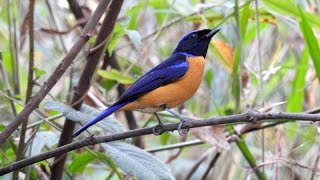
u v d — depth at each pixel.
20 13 11.97
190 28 12.67
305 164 10.08
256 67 11.27
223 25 11.94
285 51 11.77
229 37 11.50
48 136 8.68
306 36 8.82
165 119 11.89
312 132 10.41
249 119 6.74
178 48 9.56
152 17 12.87
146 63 12.07
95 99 10.58
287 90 11.67
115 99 11.66
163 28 11.55
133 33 8.93
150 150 10.05
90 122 7.71
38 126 8.26
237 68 9.84
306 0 11.84
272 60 11.55
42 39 11.63
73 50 7.59
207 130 9.66
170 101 8.68
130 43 11.41
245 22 10.42
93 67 8.28
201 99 12.82
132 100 8.43
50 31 9.75
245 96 10.75
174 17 13.04
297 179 10.13
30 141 8.10
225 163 10.79
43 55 12.01
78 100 8.30
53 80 7.49
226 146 9.56
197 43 9.52
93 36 8.55
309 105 11.60
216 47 10.96
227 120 6.93
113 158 7.62
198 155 13.66
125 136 7.15
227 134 10.73
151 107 8.66
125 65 12.51
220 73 12.59
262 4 11.34
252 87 11.06
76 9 9.81
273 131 10.62
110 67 11.77
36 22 11.68
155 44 12.45
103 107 10.44
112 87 11.61
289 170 10.05
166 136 12.38
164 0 12.06
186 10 11.67
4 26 11.38
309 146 10.84
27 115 7.38
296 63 11.94
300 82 10.59
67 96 10.02
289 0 10.31
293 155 10.71
